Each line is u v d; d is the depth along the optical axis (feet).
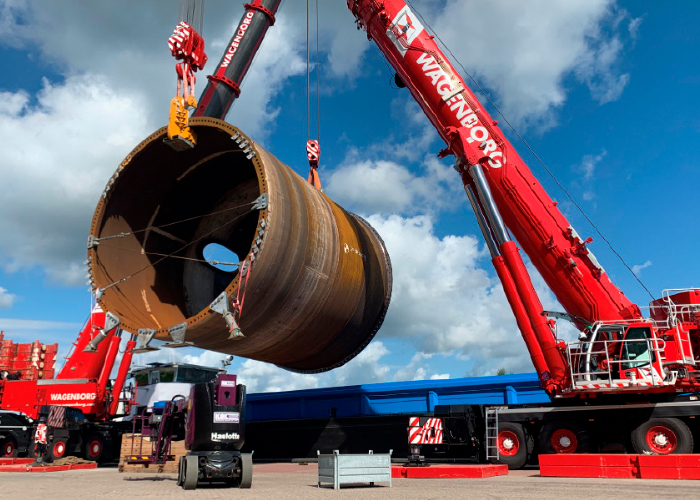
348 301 58.03
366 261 62.75
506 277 46.62
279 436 67.62
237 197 62.75
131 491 29.37
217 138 51.37
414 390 67.21
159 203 57.62
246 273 41.75
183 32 48.26
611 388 41.98
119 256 52.44
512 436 46.62
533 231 47.83
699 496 23.04
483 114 50.72
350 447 62.44
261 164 44.50
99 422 71.82
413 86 53.52
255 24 71.77
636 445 42.52
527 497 22.93
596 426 44.27
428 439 45.52
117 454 73.05
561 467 36.60
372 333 69.51
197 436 31.63
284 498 24.11
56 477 44.65
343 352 66.44
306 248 48.37
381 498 23.43
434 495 24.54
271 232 42.86
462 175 51.11
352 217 69.10
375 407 69.10
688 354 42.96
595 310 45.73
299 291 49.42
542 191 48.60
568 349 43.68
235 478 32.60
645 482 31.12
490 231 48.62
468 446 52.16
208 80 70.08
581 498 22.30
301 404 73.36
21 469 56.80
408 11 53.78
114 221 52.85
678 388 42.22
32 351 87.25
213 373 76.95
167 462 52.95
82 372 73.05
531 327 45.42
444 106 51.57
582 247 46.14
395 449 59.67
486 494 24.57
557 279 47.19
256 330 49.42
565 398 46.70
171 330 43.11
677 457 33.40
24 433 72.43
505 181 48.67
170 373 73.20
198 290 60.70
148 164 52.90
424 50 52.54
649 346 42.45
